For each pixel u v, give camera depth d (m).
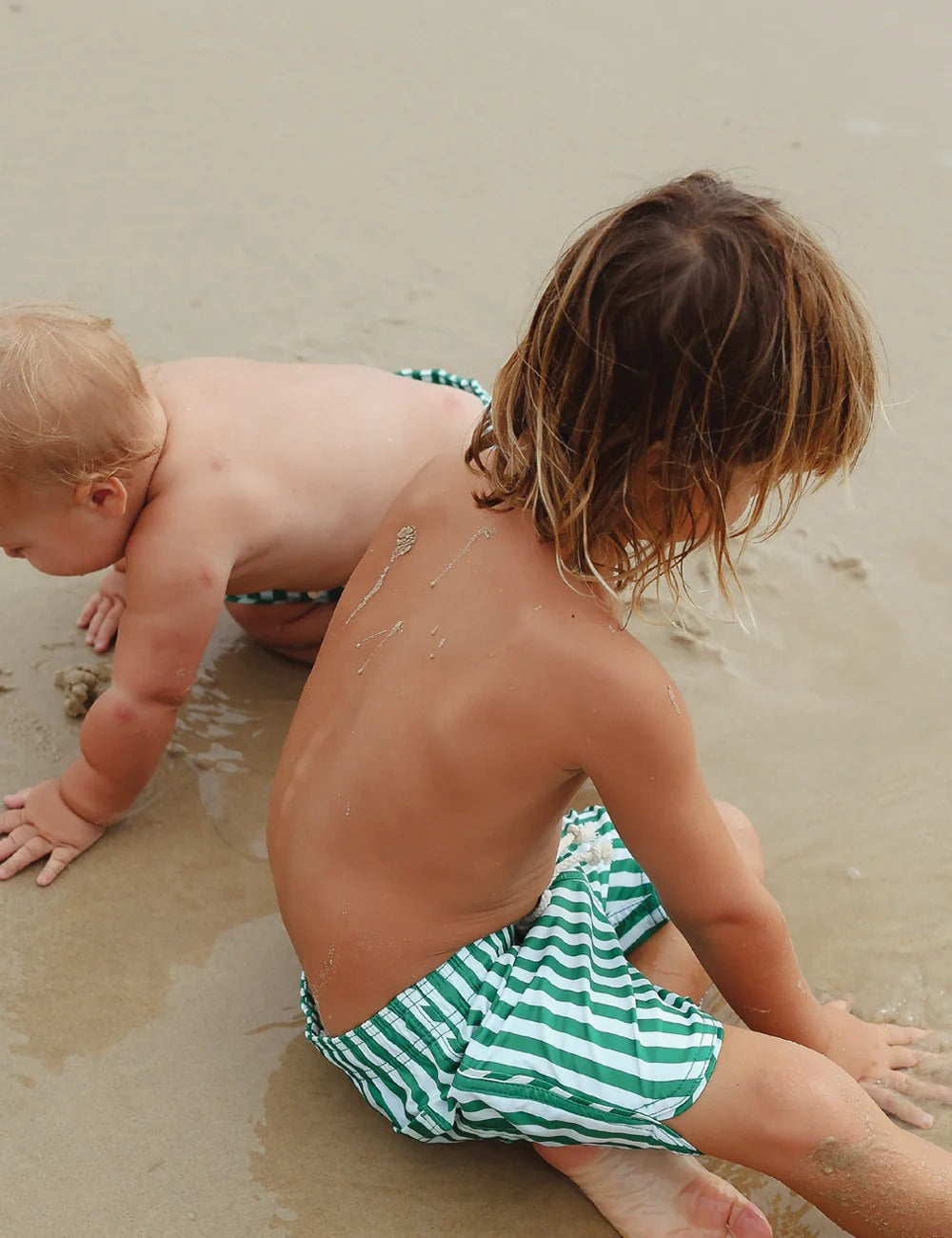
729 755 2.49
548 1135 1.79
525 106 4.32
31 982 2.14
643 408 1.45
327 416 2.38
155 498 2.22
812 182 3.97
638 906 2.04
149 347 3.34
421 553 1.78
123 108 4.23
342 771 1.77
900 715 2.56
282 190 3.93
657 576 1.61
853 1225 1.77
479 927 1.82
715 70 4.50
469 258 3.70
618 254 1.43
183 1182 1.90
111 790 2.29
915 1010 2.10
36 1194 1.88
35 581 2.83
